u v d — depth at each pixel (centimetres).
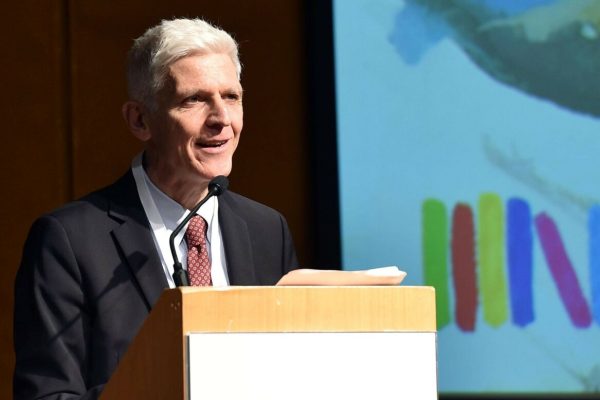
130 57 607
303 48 948
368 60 904
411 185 898
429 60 902
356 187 898
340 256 895
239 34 945
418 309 447
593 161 898
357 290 441
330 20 905
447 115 899
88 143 938
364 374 437
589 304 888
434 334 448
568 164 898
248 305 427
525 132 899
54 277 561
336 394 432
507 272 890
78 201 595
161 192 602
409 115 899
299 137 945
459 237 893
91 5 945
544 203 895
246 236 618
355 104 902
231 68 597
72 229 576
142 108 604
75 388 539
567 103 901
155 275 577
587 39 905
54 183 939
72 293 561
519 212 894
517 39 903
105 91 942
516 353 886
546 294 889
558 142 899
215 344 421
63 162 941
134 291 572
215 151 590
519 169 896
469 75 902
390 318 443
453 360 884
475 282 889
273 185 940
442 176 897
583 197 895
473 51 903
